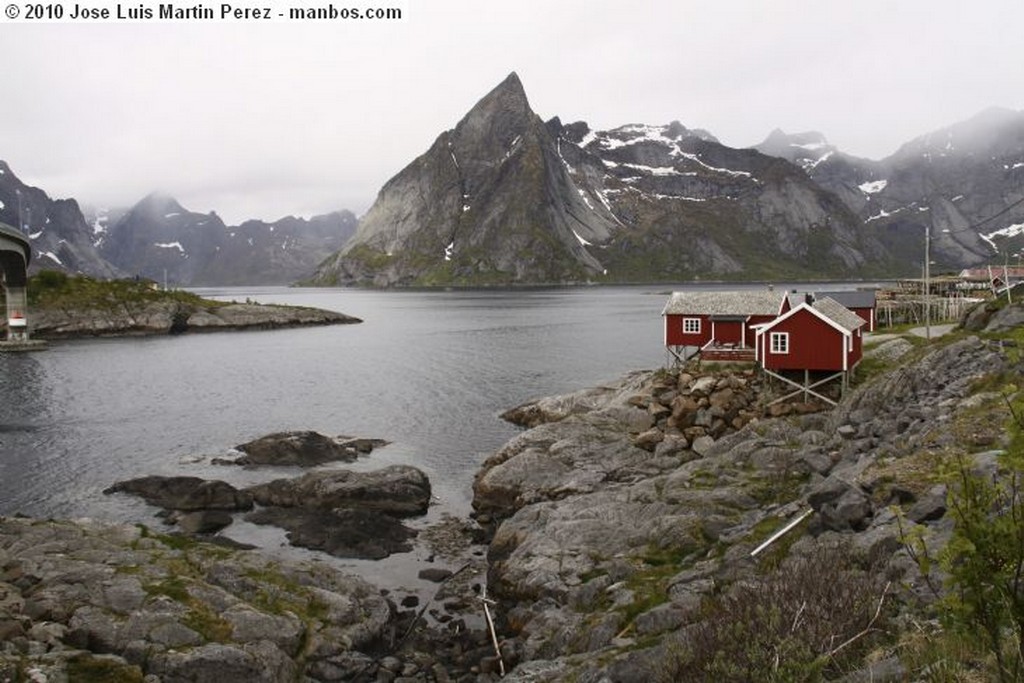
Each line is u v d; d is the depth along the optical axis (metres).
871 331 69.19
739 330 57.22
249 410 62.88
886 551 15.64
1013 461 6.42
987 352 35.28
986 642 7.56
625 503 30.16
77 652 18.52
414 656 22.19
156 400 67.19
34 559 24.22
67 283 140.50
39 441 51.38
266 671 19.12
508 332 128.12
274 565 25.75
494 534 33.34
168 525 34.81
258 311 150.75
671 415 45.97
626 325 140.00
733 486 28.69
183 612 21.06
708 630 12.62
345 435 53.75
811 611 11.41
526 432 44.94
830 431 37.06
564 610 22.16
